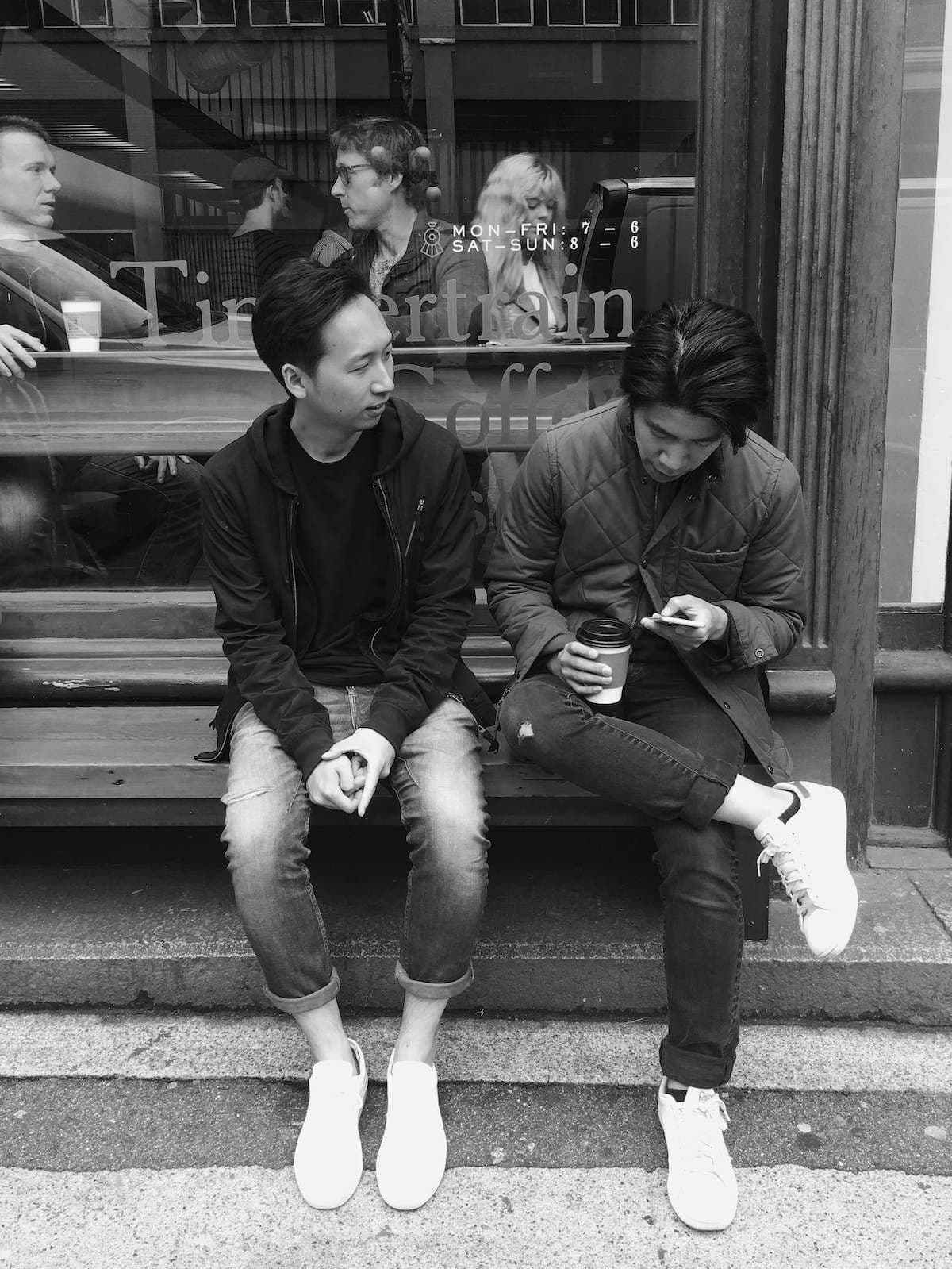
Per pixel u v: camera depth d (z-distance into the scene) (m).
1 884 2.26
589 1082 1.86
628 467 1.82
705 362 1.56
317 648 1.92
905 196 2.21
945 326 2.26
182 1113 1.80
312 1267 1.50
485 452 2.49
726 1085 1.84
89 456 2.55
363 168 2.46
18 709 2.33
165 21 2.59
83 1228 1.57
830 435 2.10
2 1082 1.87
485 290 2.46
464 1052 1.93
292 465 1.79
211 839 2.44
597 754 1.64
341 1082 1.67
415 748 1.77
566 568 1.94
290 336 1.61
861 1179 1.65
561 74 2.41
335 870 2.26
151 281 2.58
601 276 2.41
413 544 1.83
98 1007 2.04
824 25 1.95
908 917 2.09
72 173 2.57
